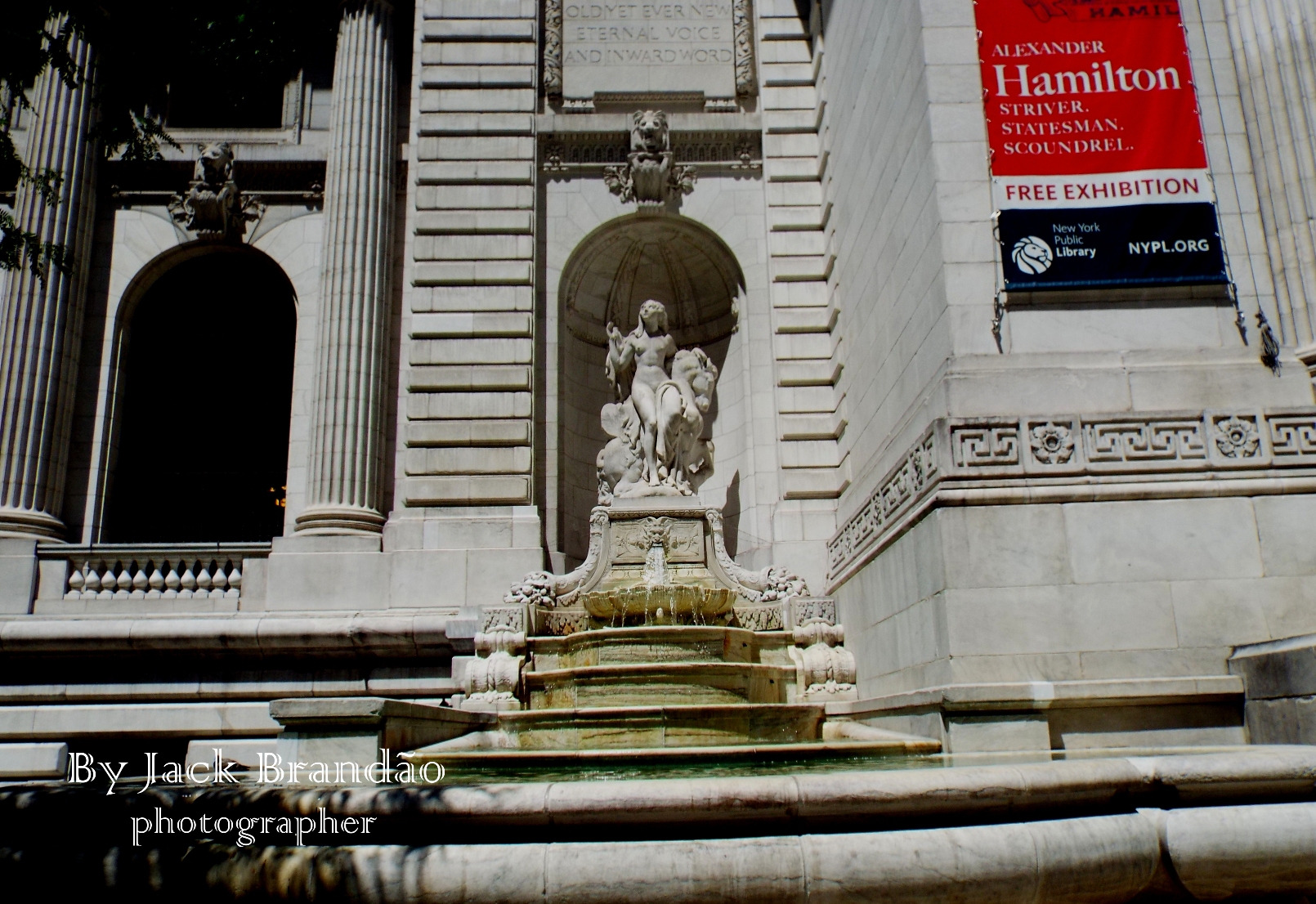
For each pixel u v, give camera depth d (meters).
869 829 5.61
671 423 17.31
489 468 17.73
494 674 13.23
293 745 8.60
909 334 12.88
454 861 5.25
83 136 19.66
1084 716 9.12
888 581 12.26
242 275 21.34
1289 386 10.79
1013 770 5.93
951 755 8.51
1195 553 10.01
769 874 5.23
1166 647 9.73
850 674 13.93
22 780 10.72
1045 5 12.18
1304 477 10.21
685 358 18.02
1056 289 11.27
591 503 20.09
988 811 5.79
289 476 19.12
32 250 12.24
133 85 12.95
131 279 19.98
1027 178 11.61
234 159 20.50
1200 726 9.09
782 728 11.78
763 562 17.73
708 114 20.17
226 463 20.61
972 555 10.01
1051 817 5.94
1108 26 12.09
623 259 20.67
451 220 18.95
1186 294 11.38
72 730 15.18
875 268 14.99
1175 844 6.04
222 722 15.29
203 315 21.19
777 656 14.62
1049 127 11.77
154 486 20.28
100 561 17.50
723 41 21.00
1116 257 11.38
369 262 19.02
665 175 19.67
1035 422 10.43
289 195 20.58
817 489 17.80
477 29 20.03
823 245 19.22
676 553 16.39
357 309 18.69
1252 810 6.12
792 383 18.42
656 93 20.50
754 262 19.59
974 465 10.29
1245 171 11.77
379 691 15.66
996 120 11.82
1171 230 11.43
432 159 19.28
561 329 19.53
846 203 17.27
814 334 18.73
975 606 9.87
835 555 16.47
